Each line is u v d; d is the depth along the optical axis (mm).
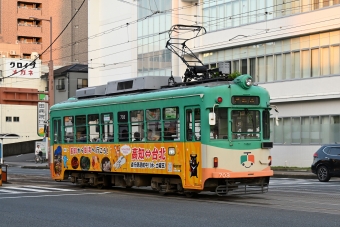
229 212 14102
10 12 88500
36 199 18234
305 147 37094
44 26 90812
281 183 26172
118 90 21312
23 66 62125
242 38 40031
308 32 35906
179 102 17828
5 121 72312
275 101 38406
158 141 18641
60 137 24125
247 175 17234
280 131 38938
